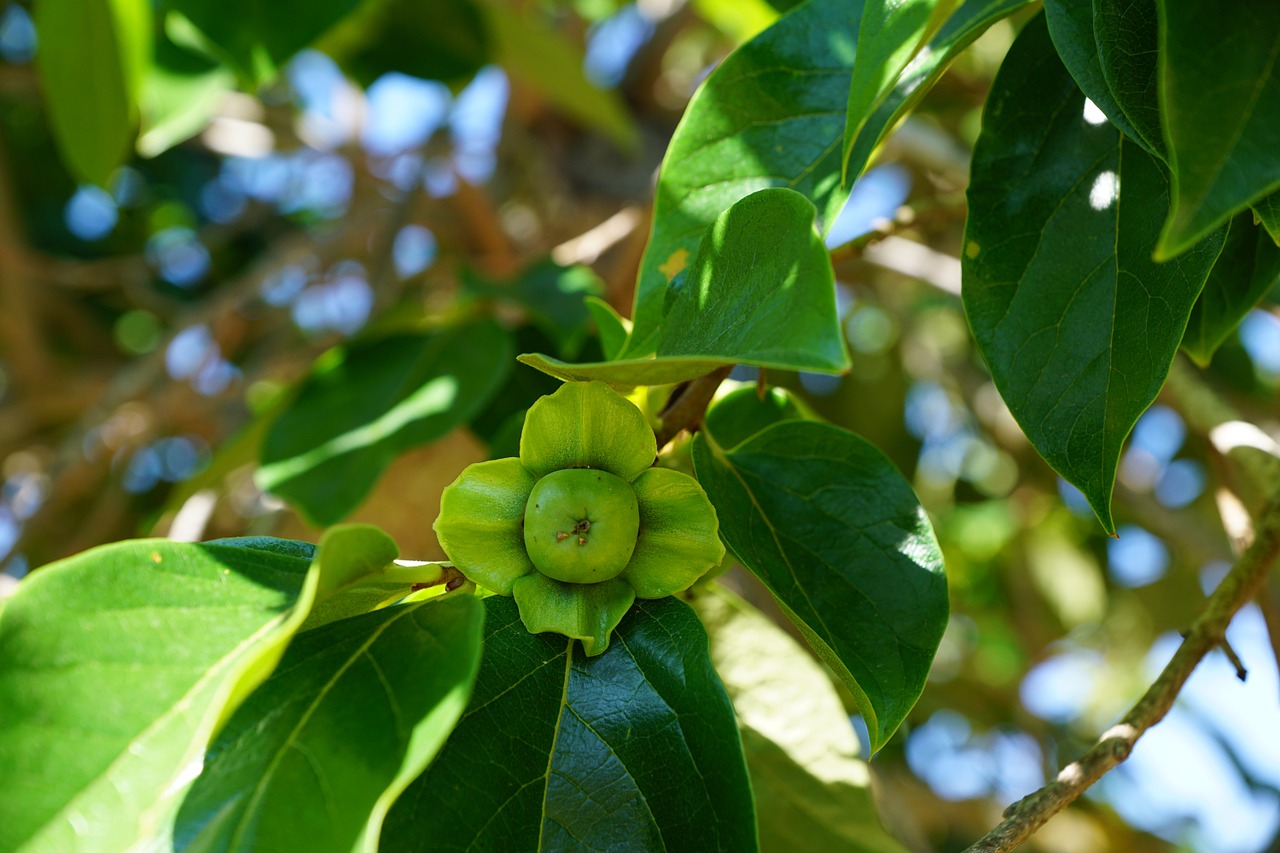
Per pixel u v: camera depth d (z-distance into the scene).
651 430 0.47
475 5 0.89
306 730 0.44
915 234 0.60
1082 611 1.33
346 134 1.11
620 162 1.26
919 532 0.49
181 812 0.44
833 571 0.49
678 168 0.51
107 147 0.80
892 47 0.46
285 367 1.01
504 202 1.22
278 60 0.67
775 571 0.49
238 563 0.46
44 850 0.43
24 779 0.43
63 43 0.75
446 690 0.44
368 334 0.75
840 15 0.52
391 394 0.71
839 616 0.49
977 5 0.51
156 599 0.45
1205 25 0.43
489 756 0.46
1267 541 0.51
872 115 0.51
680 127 0.52
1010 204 0.50
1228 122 0.42
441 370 0.72
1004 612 1.40
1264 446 0.57
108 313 1.33
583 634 0.46
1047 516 1.31
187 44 0.78
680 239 0.51
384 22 0.89
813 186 0.51
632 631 0.47
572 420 0.47
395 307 0.80
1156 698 0.49
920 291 1.27
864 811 0.56
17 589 0.44
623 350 0.50
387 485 0.79
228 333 1.06
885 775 0.98
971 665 1.33
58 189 1.33
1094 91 0.47
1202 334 0.53
